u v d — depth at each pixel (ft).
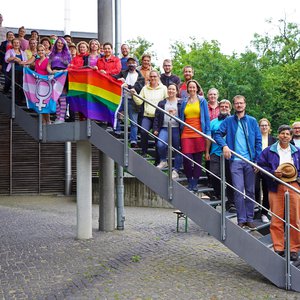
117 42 40.24
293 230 21.77
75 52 34.58
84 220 32.50
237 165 22.94
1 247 29.63
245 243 21.98
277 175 21.65
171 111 25.75
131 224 40.11
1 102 33.50
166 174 24.18
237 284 21.68
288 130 22.04
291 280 20.71
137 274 23.47
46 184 64.23
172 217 45.39
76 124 28.43
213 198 25.52
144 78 29.12
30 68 32.09
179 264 25.53
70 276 23.11
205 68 87.92
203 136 22.61
